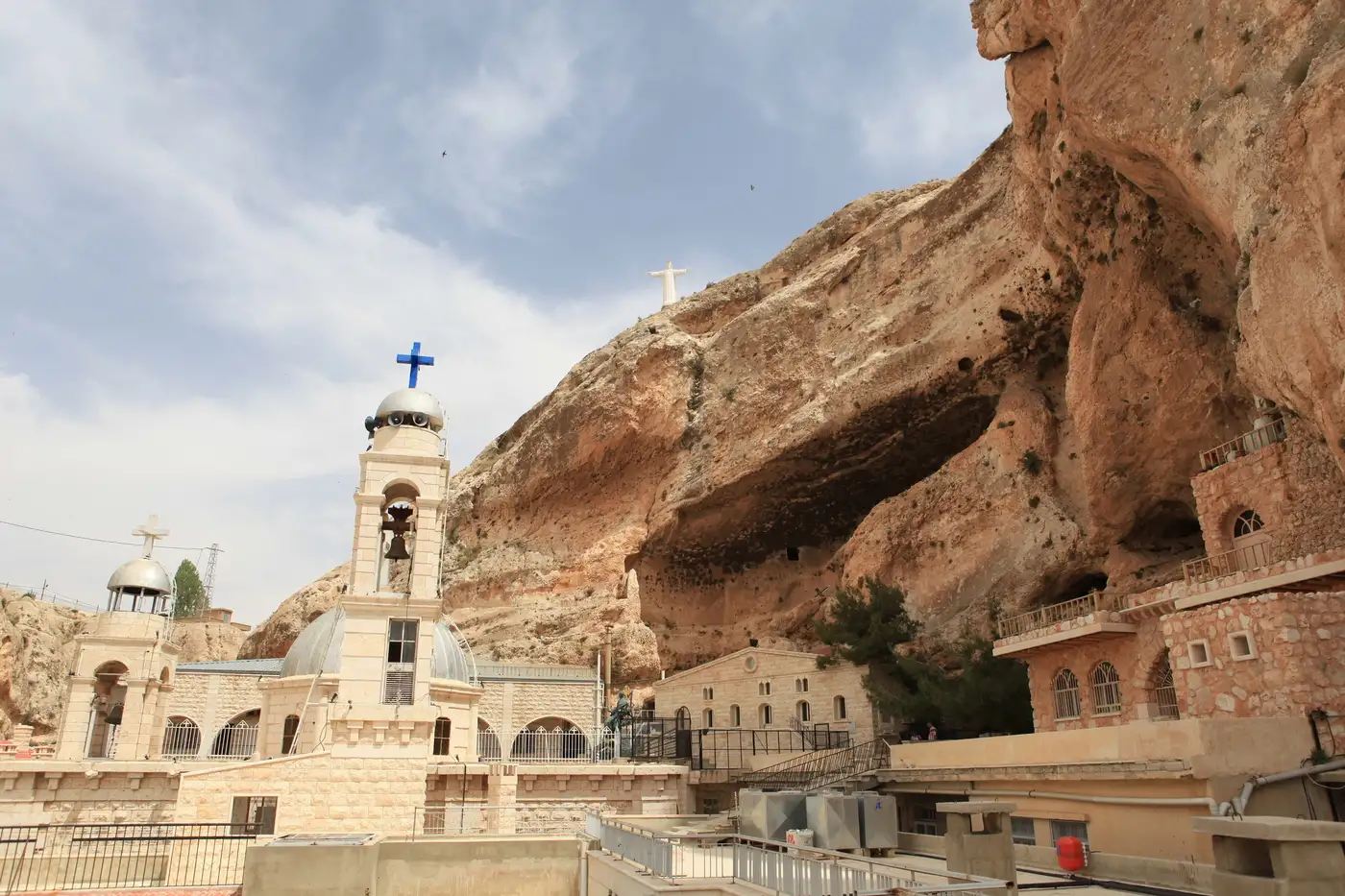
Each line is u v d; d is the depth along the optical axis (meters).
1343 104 16.53
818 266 57.09
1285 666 16.92
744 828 21.02
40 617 56.69
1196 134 21.52
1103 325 30.47
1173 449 29.72
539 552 59.34
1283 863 10.20
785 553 57.38
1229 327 27.95
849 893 10.49
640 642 49.12
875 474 51.12
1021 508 37.81
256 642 62.22
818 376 50.78
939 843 21.36
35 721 51.84
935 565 40.75
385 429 27.00
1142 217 28.39
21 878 19.61
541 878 20.22
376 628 24.55
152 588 32.78
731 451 53.31
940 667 34.44
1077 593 35.69
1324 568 19.08
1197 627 19.12
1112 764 17.81
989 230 43.56
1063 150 29.50
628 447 58.12
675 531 56.59
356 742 23.19
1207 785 15.94
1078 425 31.92
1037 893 15.58
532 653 50.03
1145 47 23.28
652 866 15.38
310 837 20.02
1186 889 15.62
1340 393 17.11
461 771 28.23
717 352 57.47
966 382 43.88
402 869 19.52
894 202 57.06
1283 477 22.55
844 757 30.58
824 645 43.16
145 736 31.27
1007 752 22.56
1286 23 19.14
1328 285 17.00
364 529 25.61
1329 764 15.59
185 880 20.62
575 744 37.47
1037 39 30.45
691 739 35.53
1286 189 17.98
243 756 32.38
